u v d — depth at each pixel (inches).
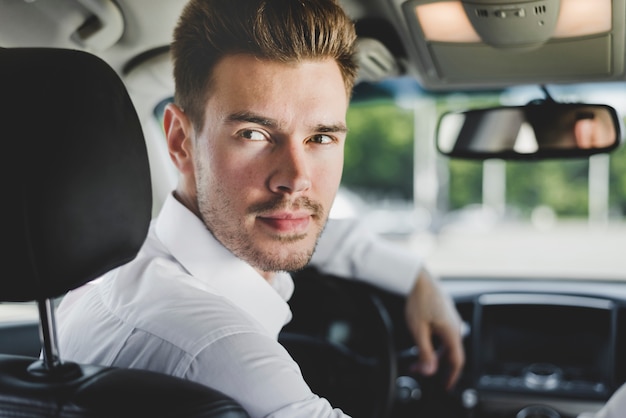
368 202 786.8
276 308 50.1
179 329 38.8
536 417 95.6
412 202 781.9
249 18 41.6
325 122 43.9
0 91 29.6
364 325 77.9
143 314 40.8
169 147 48.8
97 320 43.3
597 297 101.2
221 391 36.8
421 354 89.2
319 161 45.4
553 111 82.2
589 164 868.6
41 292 30.1
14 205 28.8
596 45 69.8
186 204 48.9
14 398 31.8
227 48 42.5
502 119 84.8
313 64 42.9
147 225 33.7
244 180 44.1
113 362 40.3
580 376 98.8
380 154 785.6
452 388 96.9
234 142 43.6
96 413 30.5
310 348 77.3
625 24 64.2
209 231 47.3
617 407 49.0
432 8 63.7
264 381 37.0
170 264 46.5
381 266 88.4
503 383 98.7
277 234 45.0
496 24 64.3
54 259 29.6
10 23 60.7
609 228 828.0
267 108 42.6
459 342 91.0
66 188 29.5
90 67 31.5
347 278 89.1
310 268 84.6
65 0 58.9
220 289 47.4
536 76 81.7
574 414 96.5
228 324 39.1
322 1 42.8
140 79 76.2
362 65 78.3
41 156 29.0
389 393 76.4
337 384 77.0
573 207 877.2
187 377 37.2
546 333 99.9
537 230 816.9
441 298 89.8
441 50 73.7
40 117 29.3
